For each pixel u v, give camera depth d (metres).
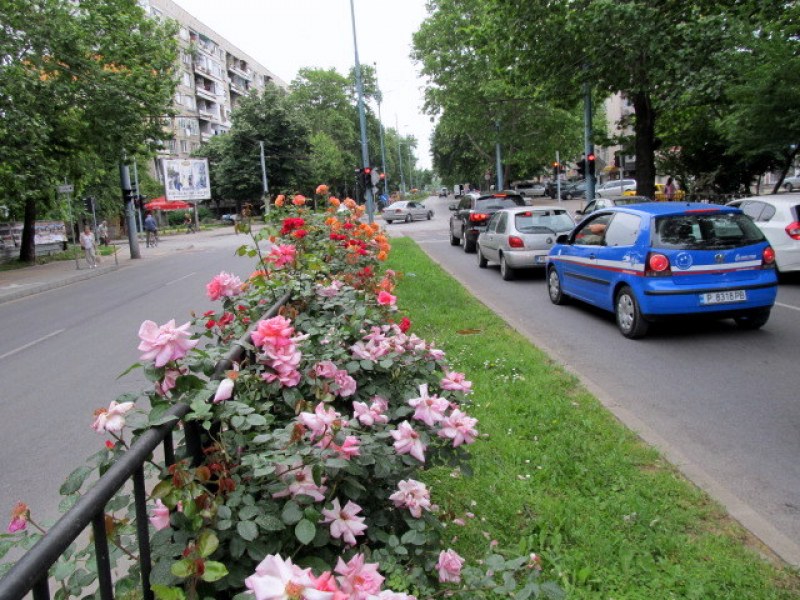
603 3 17.39
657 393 6.13
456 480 3.99
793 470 4.35
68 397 7.20
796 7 15.90
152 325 2.24
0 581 1.20
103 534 1.58
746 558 3.16
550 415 5.11
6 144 20.69
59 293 18.61
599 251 9.15
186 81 81.50
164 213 72.50
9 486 4.84
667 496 3.79
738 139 17.88
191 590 1.66
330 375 2.95
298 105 89.56
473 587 2.18
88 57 23.14
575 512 3.61
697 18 18.05
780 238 11.84
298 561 2.14
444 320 9.23
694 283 7.95
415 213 45.94
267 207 7.52
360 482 2.51
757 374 6.61
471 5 42.78
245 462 2.03
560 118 46.78
